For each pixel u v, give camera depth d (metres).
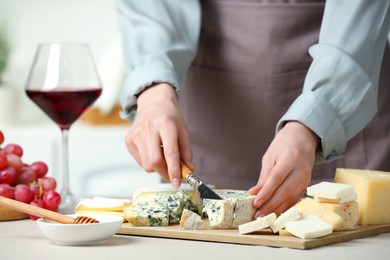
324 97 1.61
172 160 1.49
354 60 1.64
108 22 3.74
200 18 1.94
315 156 1.63
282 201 1.44
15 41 3.76
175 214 1.44
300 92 1.99
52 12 3.75
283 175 1.43
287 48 1.97
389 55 1.98
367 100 1.66
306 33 1.97
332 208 1.38
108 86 3.37
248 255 1.21
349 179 1.52
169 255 1.21
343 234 1.34
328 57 1.64
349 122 1.64
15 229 1.45
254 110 2.02
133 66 1.83
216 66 2.04
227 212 1.37
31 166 1.70
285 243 1.27
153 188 1.58
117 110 3.39
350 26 1.67
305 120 1.56
